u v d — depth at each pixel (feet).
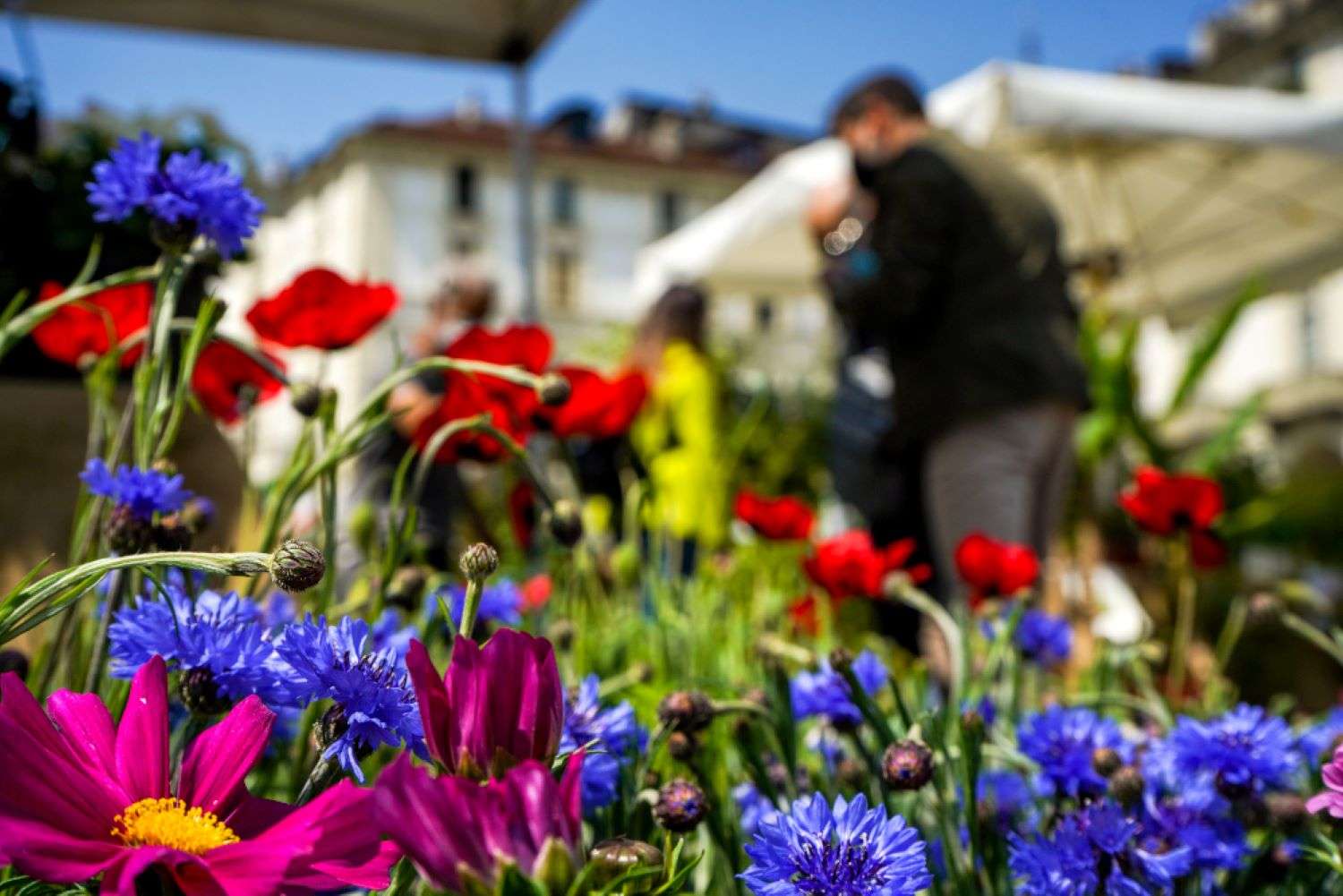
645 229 106.01
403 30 11.18
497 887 1.03
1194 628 7.83
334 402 2.41
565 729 2.05
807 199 18.79
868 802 2.27
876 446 8.13
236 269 4.08
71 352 2.87
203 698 1.61
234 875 1.15
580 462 6.47
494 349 3.03
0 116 4.76
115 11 9.92
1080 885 1.90
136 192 2.02
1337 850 2.04
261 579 2.27
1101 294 16.14
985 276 7.31
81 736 1.33
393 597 2.59
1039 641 3.56
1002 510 7.12
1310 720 3.17
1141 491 3.90
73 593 1.49
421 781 1.07
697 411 8.70
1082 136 15.83
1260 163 17.29
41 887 1.37
